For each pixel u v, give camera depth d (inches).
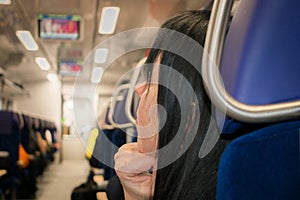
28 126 199.5
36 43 267.4
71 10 193.5
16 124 171.8
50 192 216.4
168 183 22.0
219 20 17.7
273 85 17.3
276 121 17.9
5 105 380.5
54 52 298.4
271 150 17.8
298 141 17.8
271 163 17.8
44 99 422.9
